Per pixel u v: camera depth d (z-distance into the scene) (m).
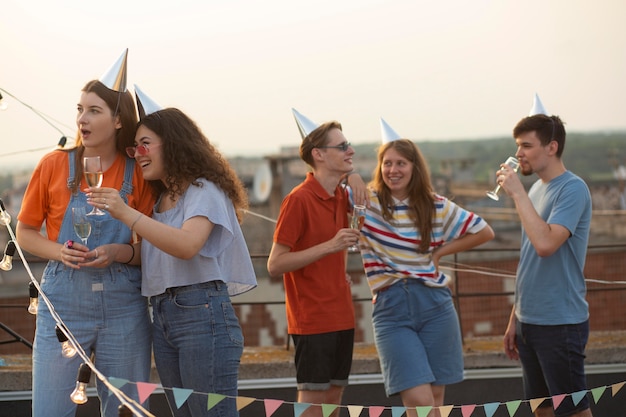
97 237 3.99
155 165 3.96
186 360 3.93
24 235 4.02
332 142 4.76
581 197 4.81
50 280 3.98
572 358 4.84
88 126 3.97
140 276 4.07
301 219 4.71
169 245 3.77
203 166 3.98
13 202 29.09
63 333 3.66
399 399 6.19
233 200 4.09
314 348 4.71
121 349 3.99
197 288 3.93
